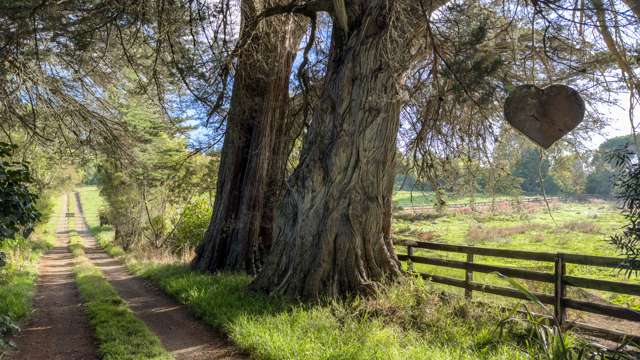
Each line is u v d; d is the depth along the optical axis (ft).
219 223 45.14
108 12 31.96
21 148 51.08
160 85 38.68
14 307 28.58
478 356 17.40
